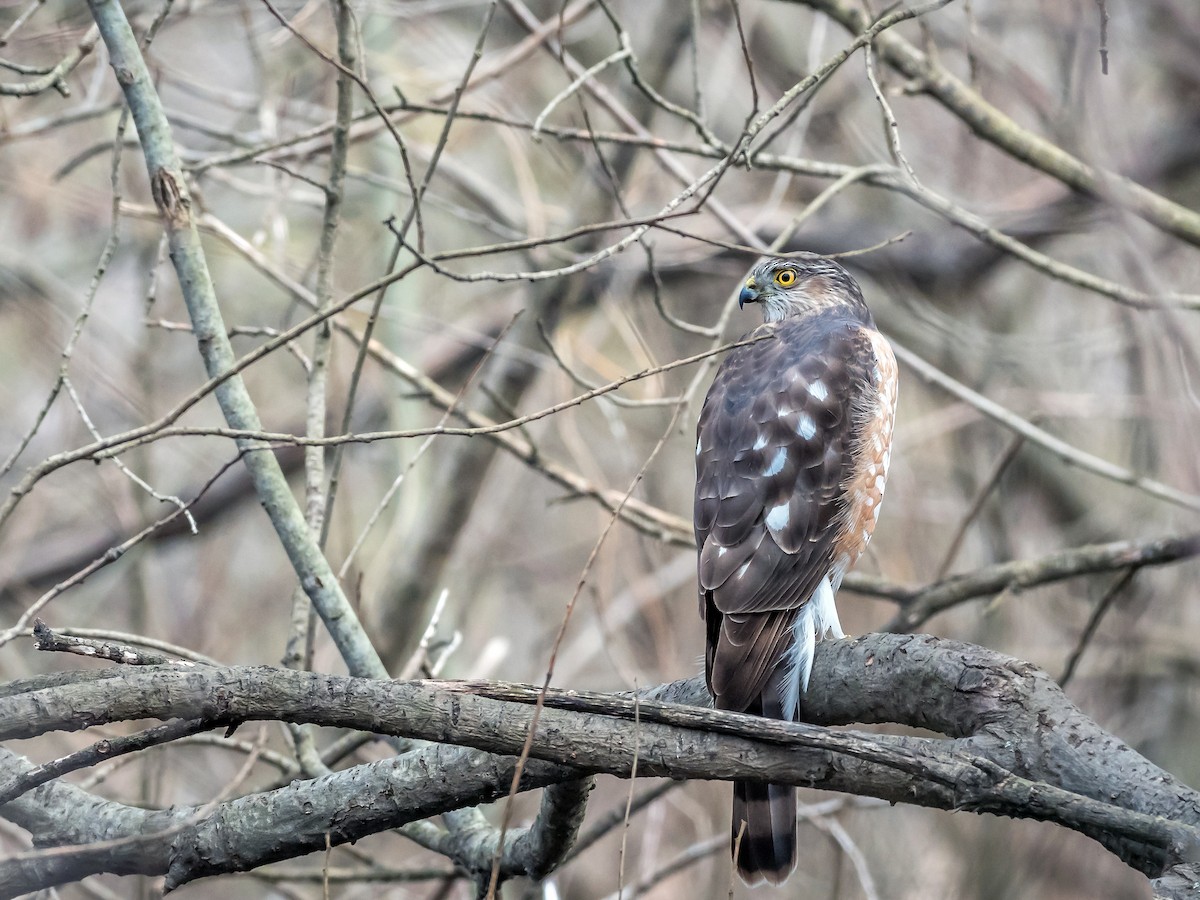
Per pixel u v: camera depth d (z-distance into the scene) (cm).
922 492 1454
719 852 1225
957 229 1398
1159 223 957
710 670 637
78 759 487
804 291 924
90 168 1451
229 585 1524
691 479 1423
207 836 541
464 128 1302
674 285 1470
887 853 1345
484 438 1301
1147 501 1382
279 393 1509
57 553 1494
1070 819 452
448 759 531
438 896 899
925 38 960
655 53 1323
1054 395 1325
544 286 1300
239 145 1174
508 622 1554
